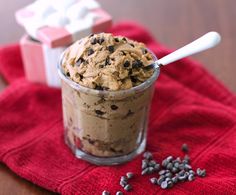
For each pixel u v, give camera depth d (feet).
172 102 1.70
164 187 1.38
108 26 1.74
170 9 2.24
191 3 2.29
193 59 1.92
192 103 1.69
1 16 2.16
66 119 1.50
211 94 1.77
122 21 2.12
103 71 1.34
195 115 1.63
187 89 1.75
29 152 1.50
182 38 2.04
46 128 1.60
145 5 2.28
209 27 2.11
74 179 1.40
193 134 1.58
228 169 1.45
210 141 1.55
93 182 1.40
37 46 1.70
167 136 1.59
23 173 1.41
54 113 1.67
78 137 1.47
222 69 1.87
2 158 1.47
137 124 1.46
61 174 1.42
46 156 1.49
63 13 1.73
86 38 1.42
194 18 2.17
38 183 1.39
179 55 1.39
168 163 1.46
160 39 2.04
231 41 2.01
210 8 2.25
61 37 1.65
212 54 1.94
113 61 1.36
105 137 1.44
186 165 1.45
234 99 1.74
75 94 1.38
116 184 1.39
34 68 1.75
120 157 1.49
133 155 1.51
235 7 2.25
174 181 1.40
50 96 1.73
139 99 1.39
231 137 1.57
